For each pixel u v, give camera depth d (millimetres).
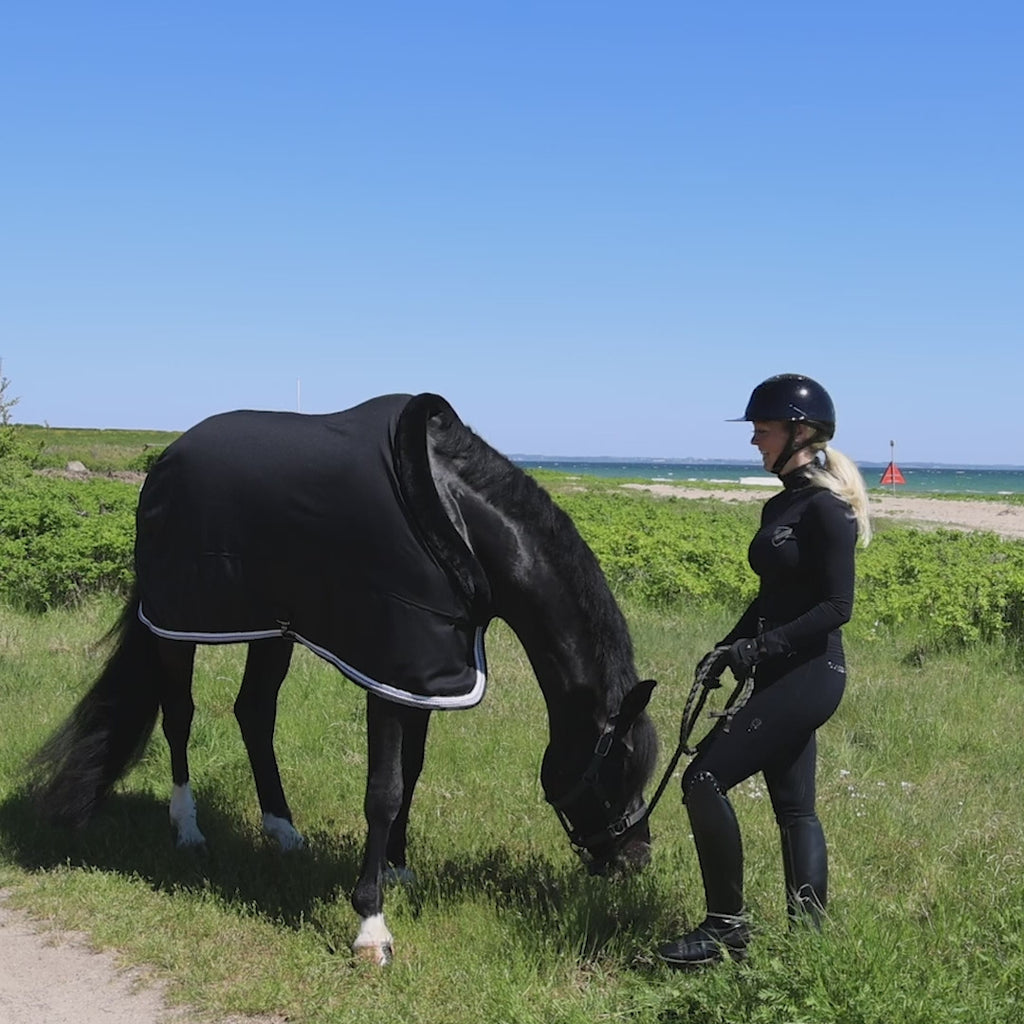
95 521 11125
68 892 4605
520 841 5145
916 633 10508
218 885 4707
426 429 4078
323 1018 3654
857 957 3467
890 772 6371
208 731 6492
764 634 3672
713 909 3814
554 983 3836
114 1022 3660
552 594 4168
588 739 4207
